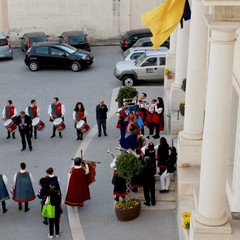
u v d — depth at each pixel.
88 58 31.50
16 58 34.50
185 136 17.11
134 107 21.09
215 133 12.30
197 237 12.88
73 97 27.00
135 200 16.67
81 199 16.97
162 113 21.12
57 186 15.88
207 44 16.94
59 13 36.59
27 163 20.48
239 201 13.63
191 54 16.62
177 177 16.94
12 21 36.50
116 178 16.52
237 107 14.52
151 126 21.16
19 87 28.73
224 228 12.80
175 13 14.27
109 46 37.00
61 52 31.36
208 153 12.53
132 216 16.39
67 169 19.94
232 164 15.18
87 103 26.14
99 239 15.71
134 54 30.09
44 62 31.45
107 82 29.38
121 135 20.06
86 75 30.69
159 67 28.39
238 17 11.13
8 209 17.33
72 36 33.94
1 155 21.20
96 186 18.56
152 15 14.32
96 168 19.86
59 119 22.36
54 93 27.64
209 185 12.74
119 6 36.62
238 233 12.81
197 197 13.85
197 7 16.17
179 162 17.09
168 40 32.56
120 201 16.55
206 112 12.30
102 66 32.38
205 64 16.67
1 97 27.23
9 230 16.33
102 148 21.59
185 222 14.10
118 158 16.00
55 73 31.16
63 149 21.58
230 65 11.80
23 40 35.22
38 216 16.95
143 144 18.75
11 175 19.59
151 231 15.95
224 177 12.71
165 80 25.38
